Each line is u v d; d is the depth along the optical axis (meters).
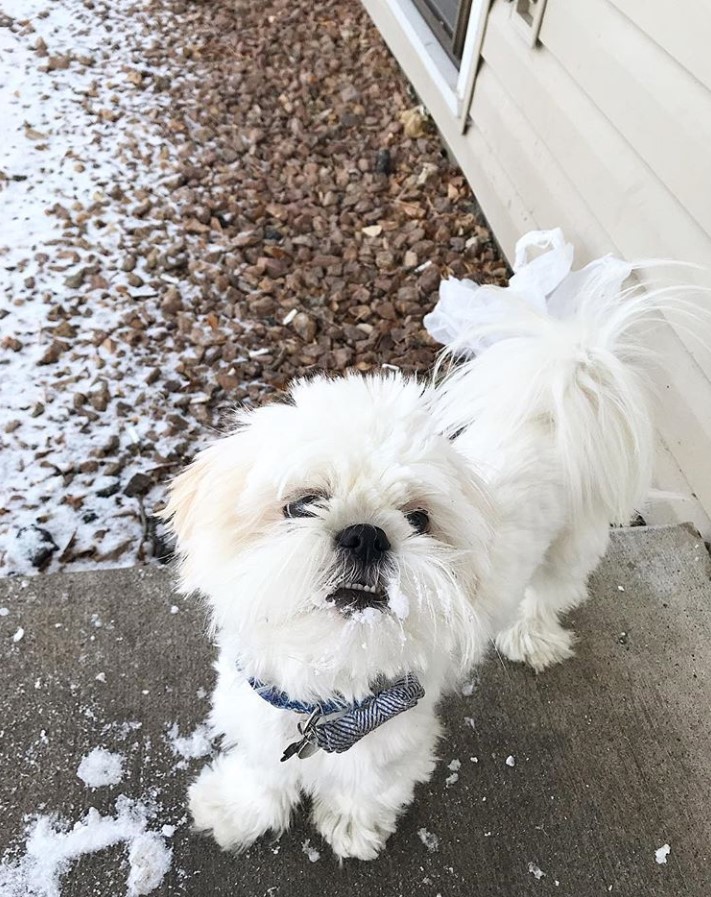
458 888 0.52
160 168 1.19
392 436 0.37
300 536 0.35
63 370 0.89
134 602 0.63
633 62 0.77
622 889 0.53
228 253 1.08
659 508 0.80
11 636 0.60
